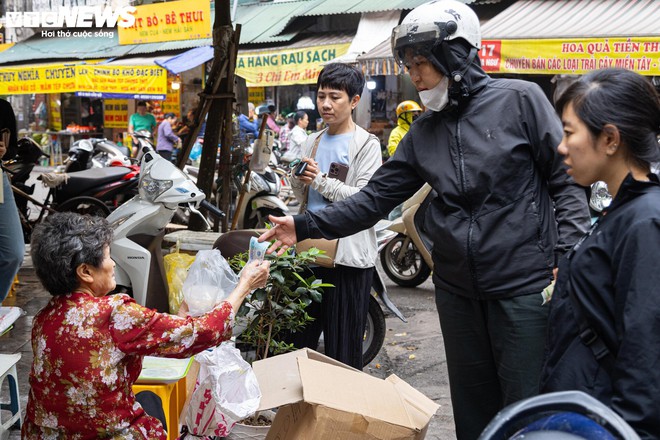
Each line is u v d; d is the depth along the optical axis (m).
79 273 2.33
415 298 6.75
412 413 2.82
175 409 3.30
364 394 2.72
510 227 2.63
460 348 2.84
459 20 2.64
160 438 2.45
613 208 1.82
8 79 16.83
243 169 6.42
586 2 9.65
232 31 6.10
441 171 2.74
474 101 2.70
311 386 2.64
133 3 17.64
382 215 3.00
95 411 2.31
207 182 6.27
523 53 8.80
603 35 8.21
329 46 13.37
